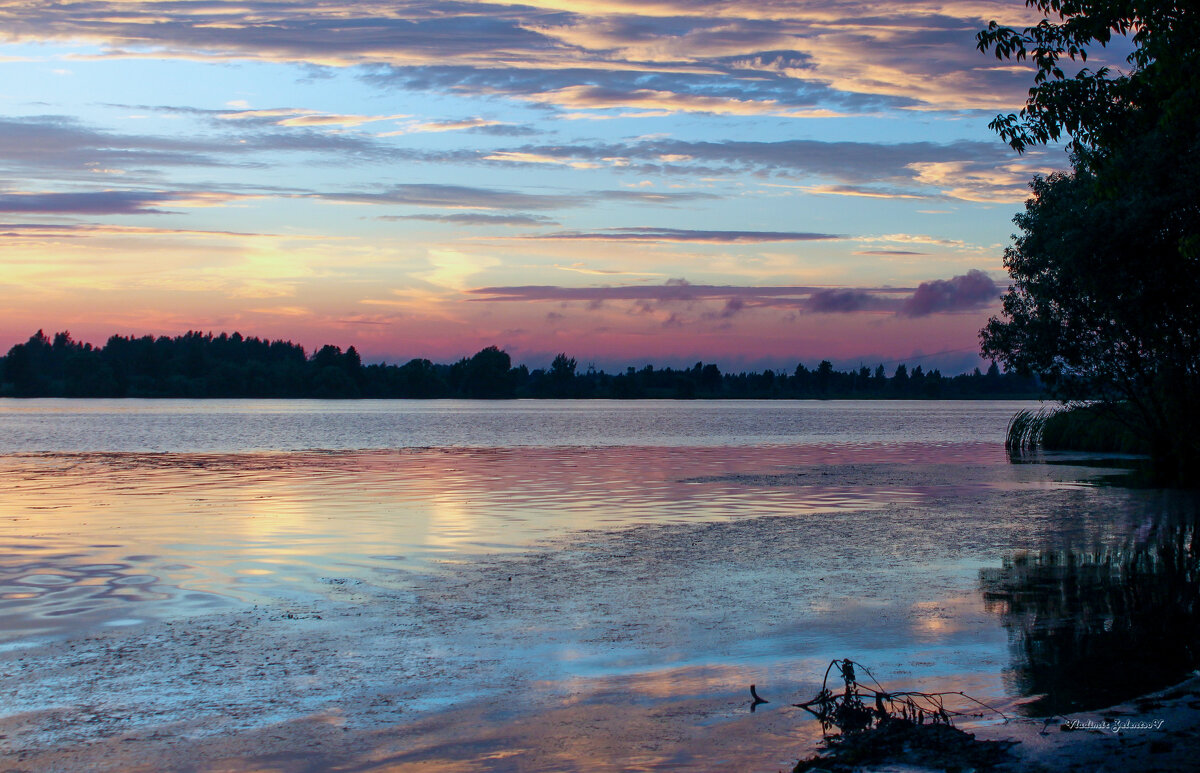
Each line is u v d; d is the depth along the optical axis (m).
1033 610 14.79
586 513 27.72
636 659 12.27
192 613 14.95
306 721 10.03
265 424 109.25
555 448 64.56
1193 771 7.86
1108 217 27.31
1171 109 15.47
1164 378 34.12
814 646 12.80
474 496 32.72
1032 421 58.81
